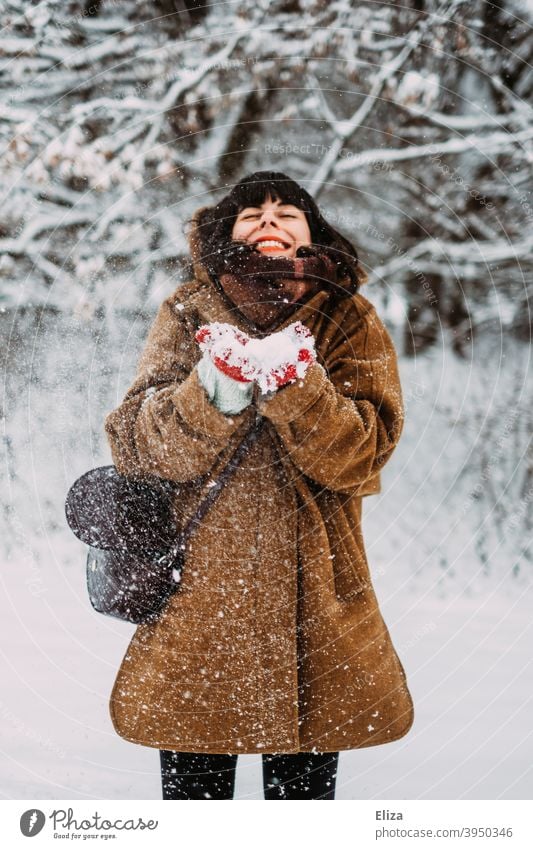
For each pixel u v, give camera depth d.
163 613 1.71
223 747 1.66
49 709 2.42
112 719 1.72
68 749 2.18
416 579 4.29
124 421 1.74
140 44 4.91
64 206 4.74
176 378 1.78
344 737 1.70
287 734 1.67
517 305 5.18
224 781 1.75
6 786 1.95
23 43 4.84
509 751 2.21
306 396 1.60
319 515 1.73
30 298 4.65
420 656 3.05
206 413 1.61
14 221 4.68
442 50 4.89
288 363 1.58
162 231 4.76
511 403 5.02
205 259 1.87
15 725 2.30
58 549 4.34
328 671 1.71
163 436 1.65
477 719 2.44
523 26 4.84
